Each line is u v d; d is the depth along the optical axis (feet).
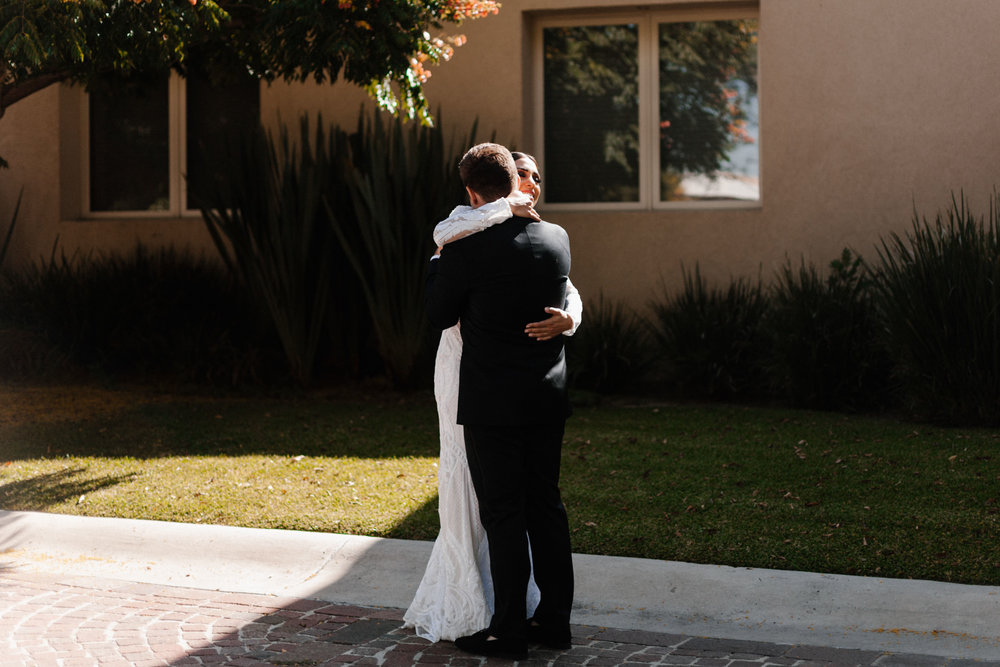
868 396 24.63
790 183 28.58
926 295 22.47
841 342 24.53
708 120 30.25
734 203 30.14
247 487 17.94
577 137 31.04
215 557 14.98
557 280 11.43
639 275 29.60
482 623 11.35
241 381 28.27
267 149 27.76
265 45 22.77
